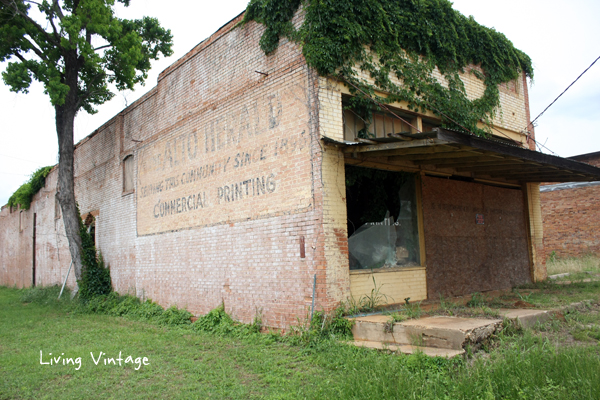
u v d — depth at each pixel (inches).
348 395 196.4
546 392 182.4
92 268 632.4
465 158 353.7
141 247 557.0
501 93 489.7
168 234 502.0
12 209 1242.0
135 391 234.7
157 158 534.3
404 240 384.8
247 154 387.5
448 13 429.4
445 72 422.9
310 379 233.8
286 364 267.0
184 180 478.0
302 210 328.2
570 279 532.7
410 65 386.6
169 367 276.5
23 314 555.5
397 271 363.9
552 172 430.6
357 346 270.8
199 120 459.2
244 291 382.0
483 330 250.7
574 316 313.7
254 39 390.0
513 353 222.4
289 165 342.6
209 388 232.8
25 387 243.9
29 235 1066.7
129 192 595.5
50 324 465.4
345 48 335.0
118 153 637.9
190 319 447.8
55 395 232.4
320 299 308.5
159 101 538.0
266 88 371.6
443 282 398.3
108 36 565.9
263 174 368.2
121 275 604.7
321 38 325.7
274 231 353.4
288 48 351.6
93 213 709.3
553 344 253.4
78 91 665.6
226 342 342.6
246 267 381.1
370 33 354.0
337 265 314.7
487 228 458.3
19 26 566.6
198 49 469.4
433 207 402.9
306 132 329.1
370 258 359.3
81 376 263.3
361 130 355.9
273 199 356.8
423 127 414.6
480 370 203.2
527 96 530.0
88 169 745.0
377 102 345.1
